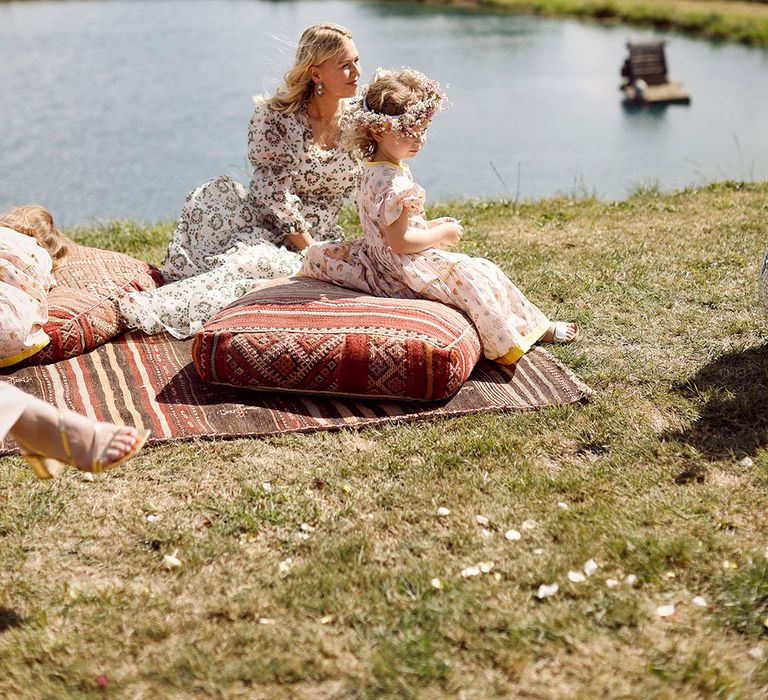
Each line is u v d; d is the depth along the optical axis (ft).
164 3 151.43
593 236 20.75
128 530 10.71
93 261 17.28
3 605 9.53
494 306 14.21
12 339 14.42
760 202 23.39
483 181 53.57
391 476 11.67
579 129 69.15
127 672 8.59
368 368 13.17
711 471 11.50
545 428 12.66
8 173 55.01
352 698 8.23
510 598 9.39
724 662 8.48
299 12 136.87
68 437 9.57
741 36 114.42
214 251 17.94
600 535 10.31
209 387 14.07
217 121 69.56
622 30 122.21
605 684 8.30
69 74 90.12
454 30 118.21
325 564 10.01
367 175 14.67
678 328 15.52
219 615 9.32
